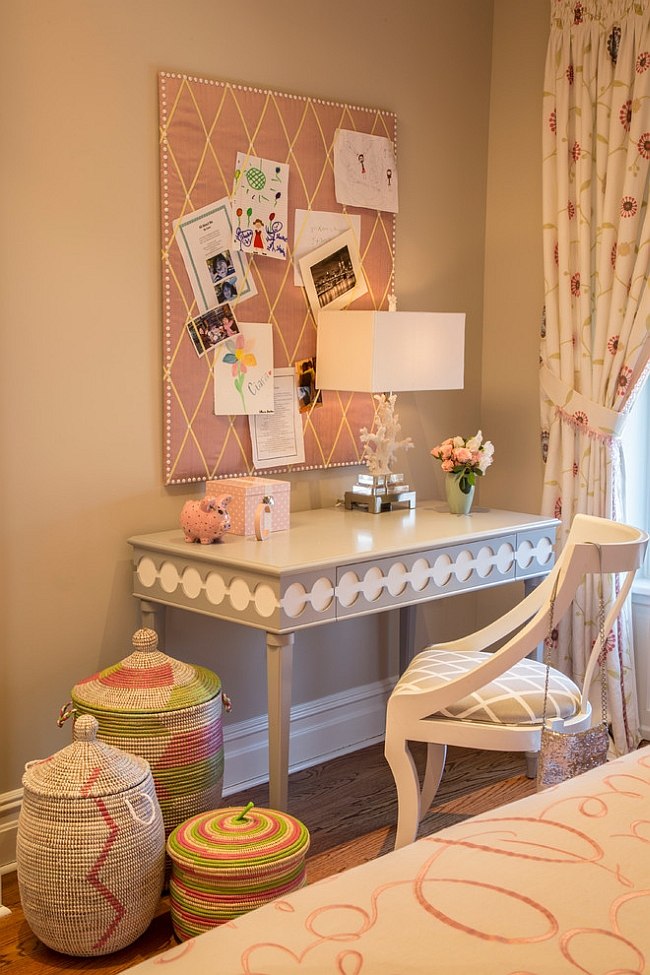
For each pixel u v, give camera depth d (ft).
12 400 8.86
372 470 11.25
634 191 11.09
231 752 10.77
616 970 3.77
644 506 12.29
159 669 8.69
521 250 12.70
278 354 10.76
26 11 8.63
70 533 9.35
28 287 8.86
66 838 7.35
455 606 13.23
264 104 10.34
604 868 4.51
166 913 8.33
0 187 8.60
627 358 11.26
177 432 9.97
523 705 8.32
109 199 9.31
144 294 9.66
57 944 7.55
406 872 4.53
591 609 11.70
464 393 13.10
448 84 12.35
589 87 11.43
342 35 11.11
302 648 11.41
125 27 9.28
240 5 10.12
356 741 12.07
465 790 10.72
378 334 10.38
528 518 11.03
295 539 9.59
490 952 3.89
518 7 12.49
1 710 9.02
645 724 11.93
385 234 11.72
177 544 9.30
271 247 10.52
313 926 4.13
